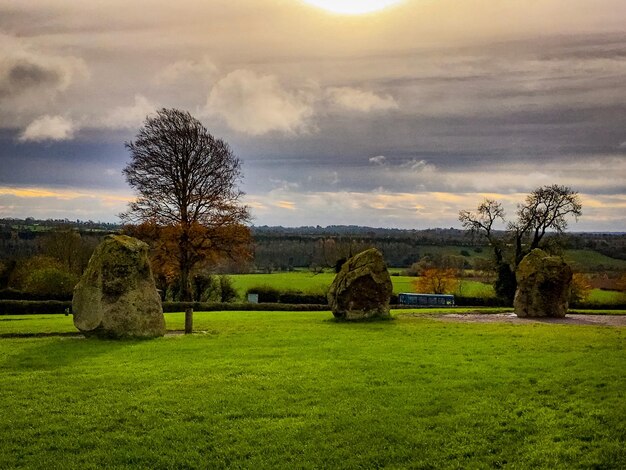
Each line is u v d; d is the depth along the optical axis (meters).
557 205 70.38
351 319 36.84
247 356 22.25
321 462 12.00
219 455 12.32
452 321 36.88
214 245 53.03
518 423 14.07
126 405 15.41
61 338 27.45
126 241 28.08
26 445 12.82
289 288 66.31
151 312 27.92
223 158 54.41
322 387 17.19
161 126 52.03
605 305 55.66
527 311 41.03
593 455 12.12
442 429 13.71
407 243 113.12
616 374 18.62
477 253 103.69
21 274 62.16
